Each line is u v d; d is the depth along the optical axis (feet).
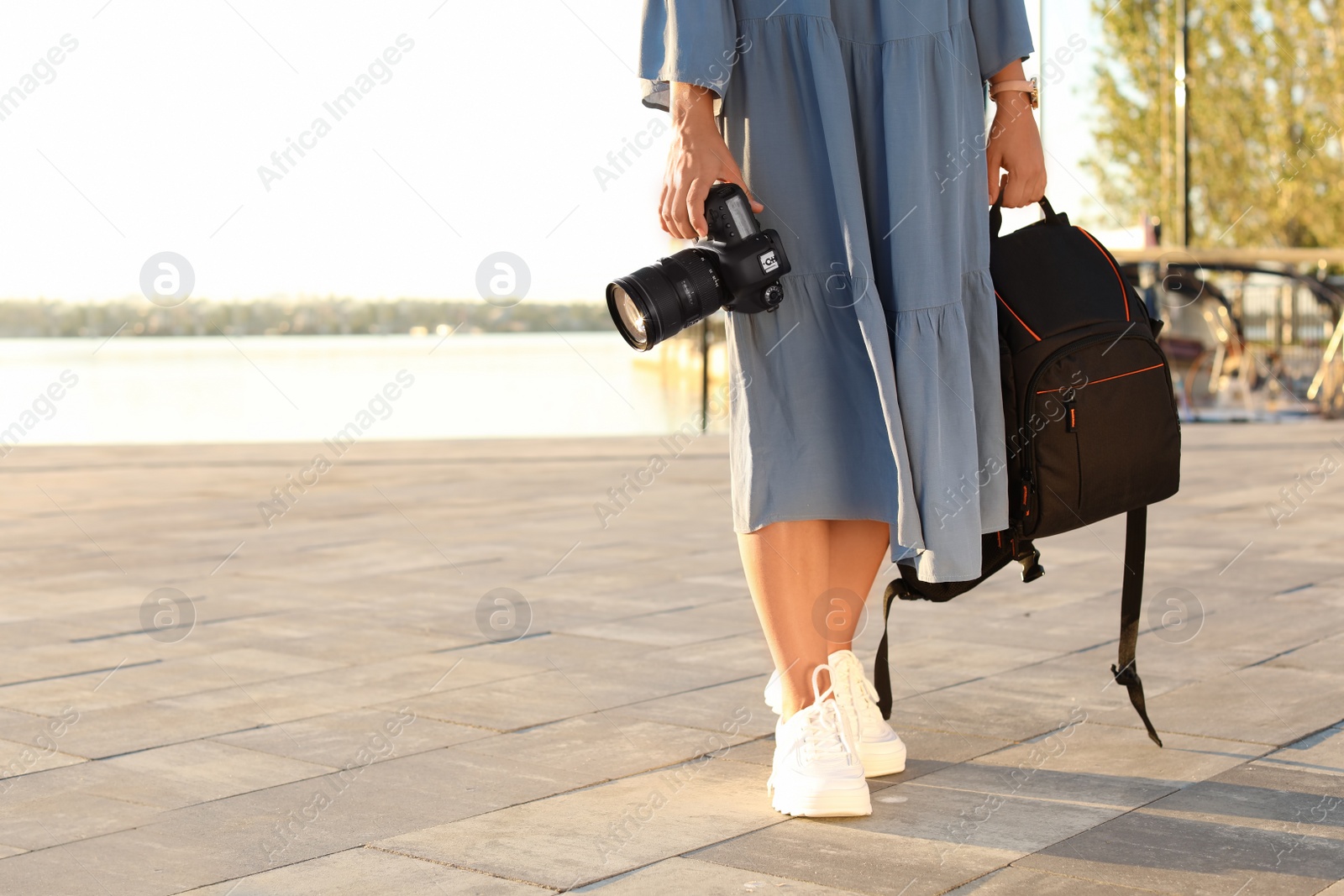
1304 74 60.39
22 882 6.43
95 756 8.57
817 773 7.13
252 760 8.43
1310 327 38.42
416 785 7.86
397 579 15.26
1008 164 8.07
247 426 40.42
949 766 8.02
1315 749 8.20
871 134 7.56
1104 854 6.50
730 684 10.23
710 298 7.11
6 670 11.04
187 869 6.56
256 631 12.50
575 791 7.72
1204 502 20.83
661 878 6.29
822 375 7.45
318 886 6.29
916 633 11.71
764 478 7.42
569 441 33.78
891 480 7.39
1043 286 7.64
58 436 38.50
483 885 6.25
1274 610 12.42
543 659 11.12
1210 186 61.31
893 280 7.42
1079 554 16.01
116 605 13.88
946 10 7.47
